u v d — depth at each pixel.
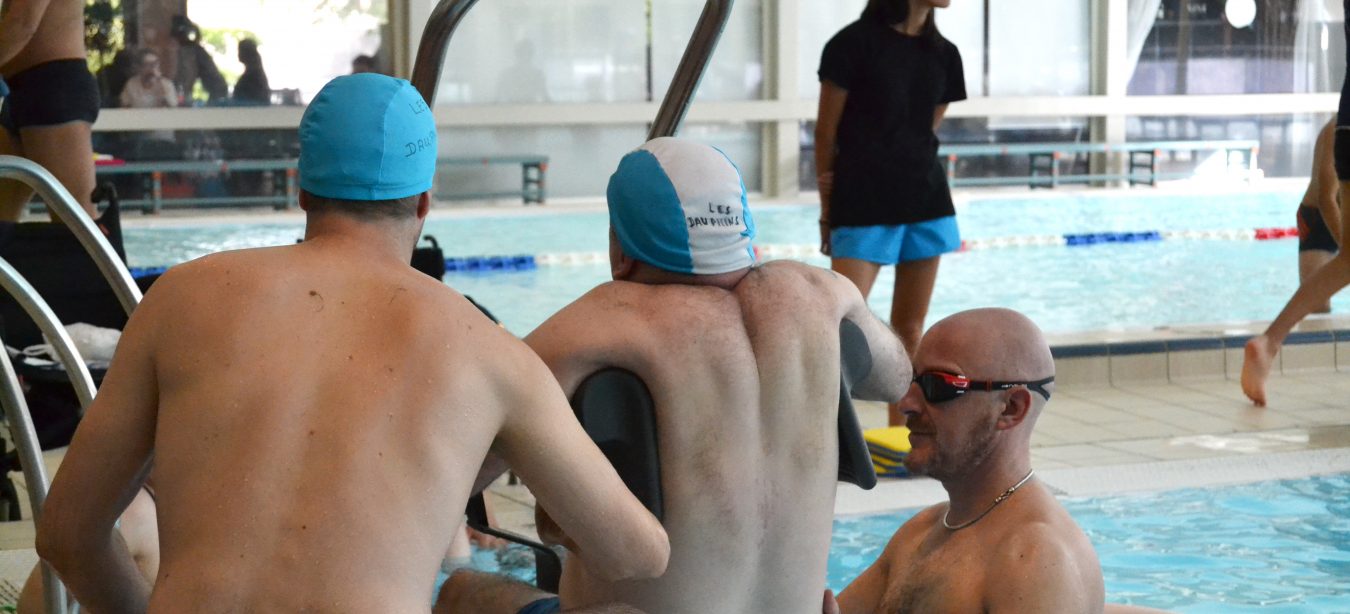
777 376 1.80
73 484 1.60
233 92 14.88
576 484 1.63
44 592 2.21
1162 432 5.30
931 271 5.11
